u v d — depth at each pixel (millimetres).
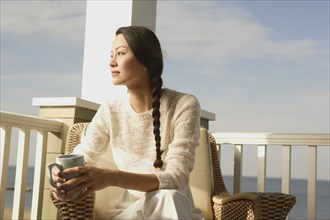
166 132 1542
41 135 2291
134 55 1462
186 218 1265
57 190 1214
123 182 1272
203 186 1990
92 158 1612
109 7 2600
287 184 2666
